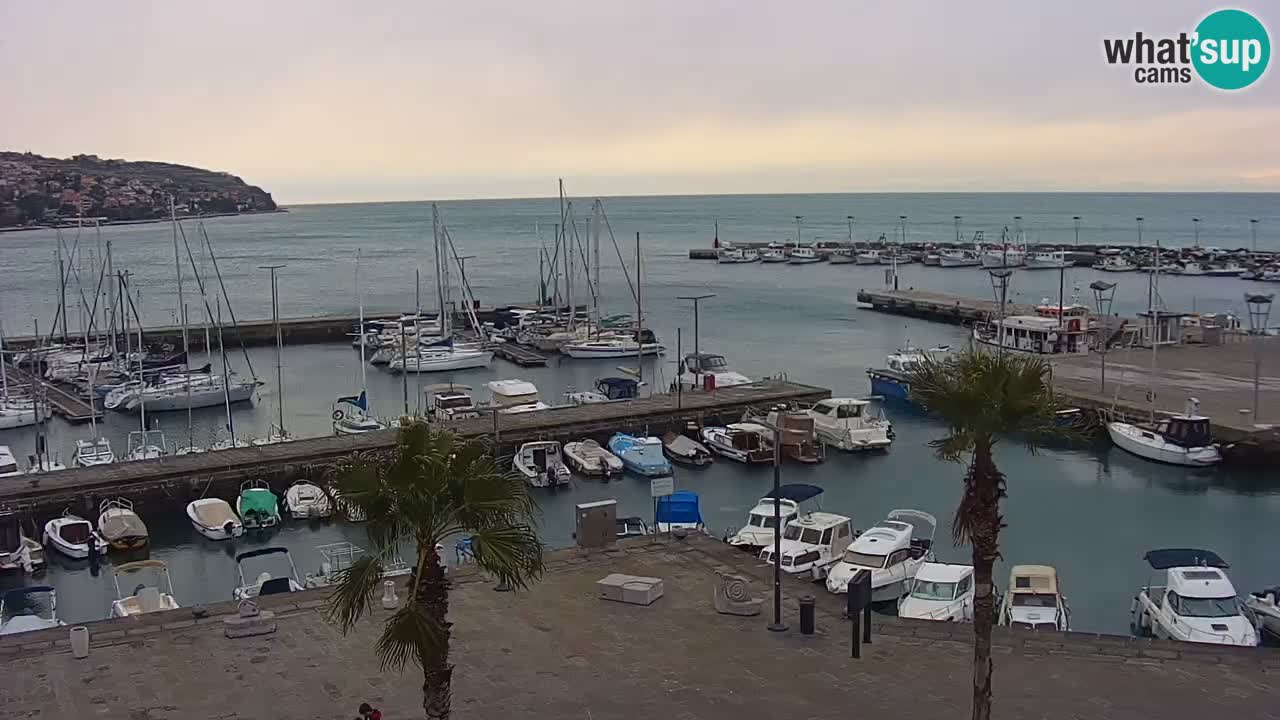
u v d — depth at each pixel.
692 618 30.55
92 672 27.08
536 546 18.98
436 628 17.95
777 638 29.02
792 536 44.03
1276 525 51.81
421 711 24.86
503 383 81.38
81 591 45.94
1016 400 21.00
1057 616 33.69
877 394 86.06
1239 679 25.98
